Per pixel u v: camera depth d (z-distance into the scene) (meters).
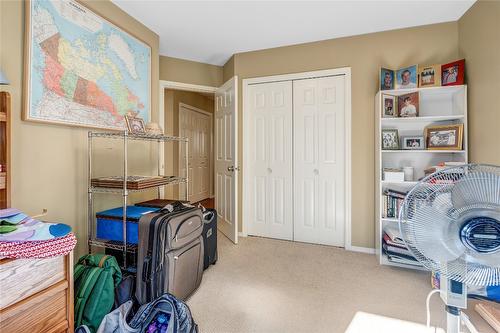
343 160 2.78
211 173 6.12
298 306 1.71
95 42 1.92
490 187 0.70
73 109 1.75
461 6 2.16
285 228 3.04
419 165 2.49
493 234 0.70
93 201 1.97
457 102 2.29
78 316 1.33
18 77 1.45
